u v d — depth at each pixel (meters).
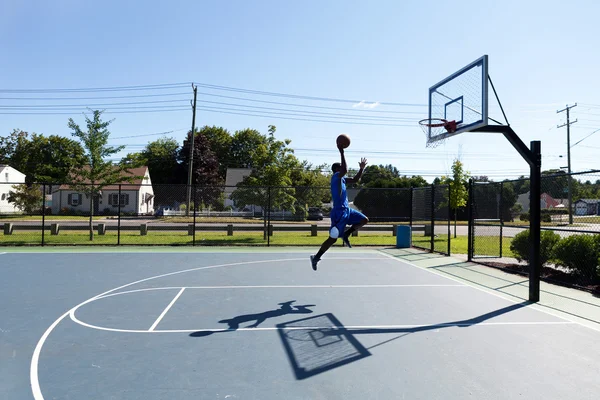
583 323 6.56
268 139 23.81
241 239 20.11
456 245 18.69
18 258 13.40
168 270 11.21
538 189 8.06
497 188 22.00
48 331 5.98
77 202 43.28
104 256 13.97
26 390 4.13
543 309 7.41
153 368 4.67
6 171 42.69
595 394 4.09
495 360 4.97
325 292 8.64
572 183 13.77
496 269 11.71
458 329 6.20
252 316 6.81
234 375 4.49
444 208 27.48
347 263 12.76
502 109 8.64
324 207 50.44
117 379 4.38
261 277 10.27
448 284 9.58
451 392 4.11
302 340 5.65
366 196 37.53
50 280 9.74
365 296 8.31
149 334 5.87
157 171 64.44
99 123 19.31
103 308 7.26
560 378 4.46
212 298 8.04
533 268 8.02
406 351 5.25
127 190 43.28
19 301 7.73
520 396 4.04
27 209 38.06
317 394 4.05
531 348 5.39
